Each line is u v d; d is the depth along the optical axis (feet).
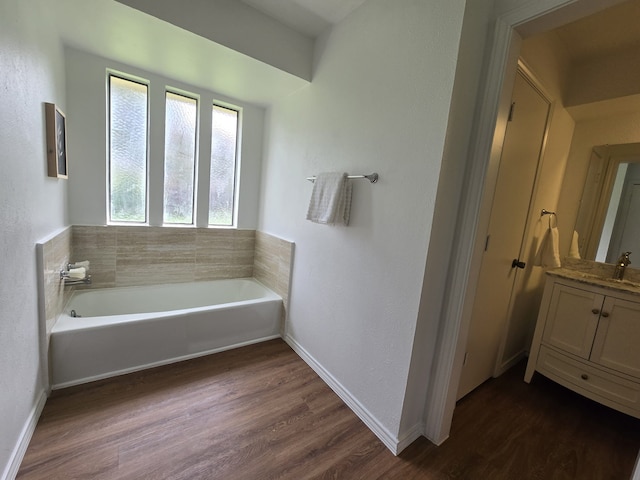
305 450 4.44
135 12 4.72
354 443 4.65
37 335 4.54
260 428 4.80
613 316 5.50
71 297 6.80
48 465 3.82
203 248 8.95
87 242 7.14
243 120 9.00
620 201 6.88
